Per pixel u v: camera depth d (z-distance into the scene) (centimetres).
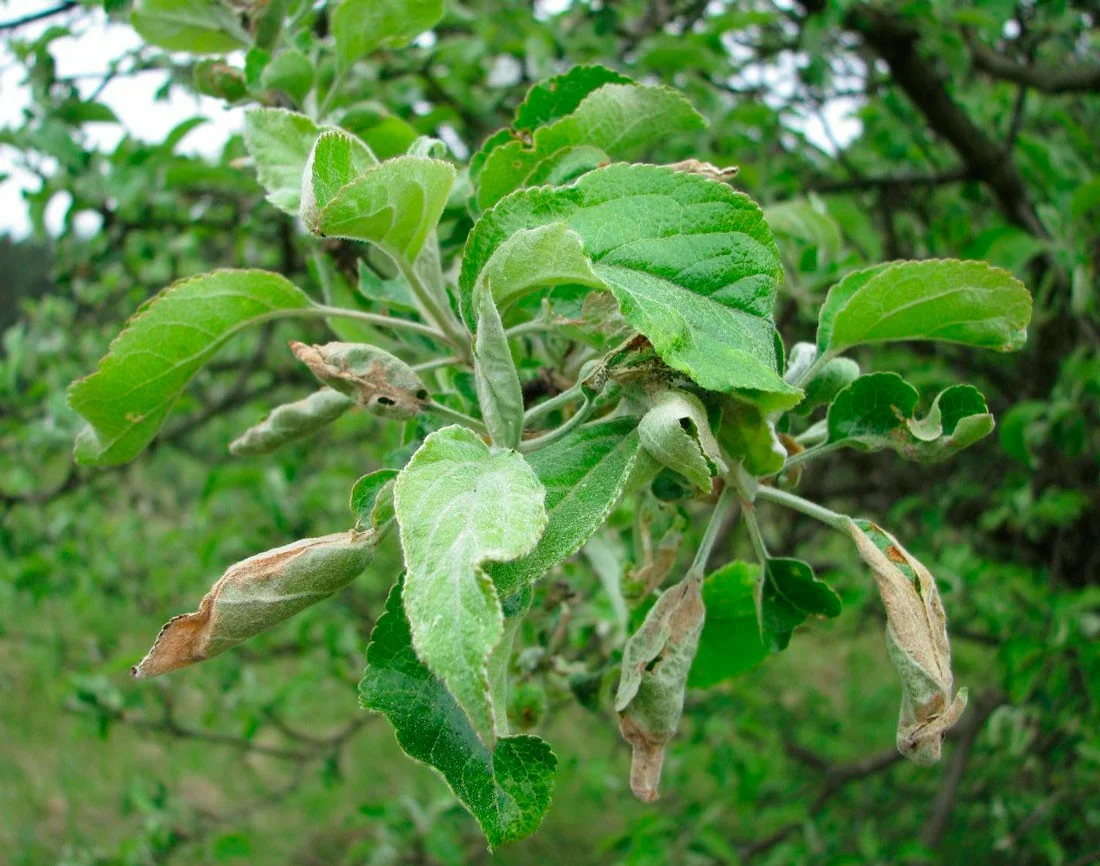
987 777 404
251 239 315
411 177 77
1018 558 353
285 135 111
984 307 90
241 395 367
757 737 411
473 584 58
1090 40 361
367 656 75
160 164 249
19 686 695
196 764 587
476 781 71
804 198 284
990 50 290
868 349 326
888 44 258
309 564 77
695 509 356
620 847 359
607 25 268
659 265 73
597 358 92
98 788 640
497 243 76
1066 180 273
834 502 398
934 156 324
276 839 564
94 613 552
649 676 83
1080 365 252
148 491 580
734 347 70
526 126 113
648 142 107
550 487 75
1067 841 368
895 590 80
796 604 99
